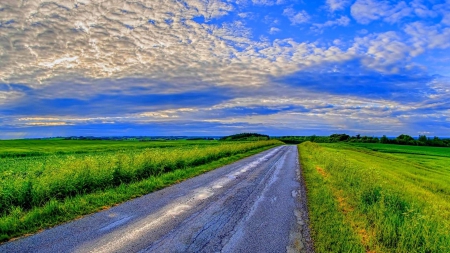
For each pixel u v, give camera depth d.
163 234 6.16
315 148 39.00
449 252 5.07
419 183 17.22
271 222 7.16
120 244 5.55
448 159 44.72
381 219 6.74
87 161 11.28
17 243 5.50
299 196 10.16
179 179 13.18
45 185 8.49
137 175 12.44
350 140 130.88
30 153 33.75
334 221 7.11
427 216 6.63
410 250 5.41
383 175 16.16
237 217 7.54
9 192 7.64
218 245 5.64
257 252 5.36
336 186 11.77
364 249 5.47
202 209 8.23
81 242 5.61
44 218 6.82
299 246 5.68
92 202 8.45
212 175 14.79
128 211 7.84
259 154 31.58
